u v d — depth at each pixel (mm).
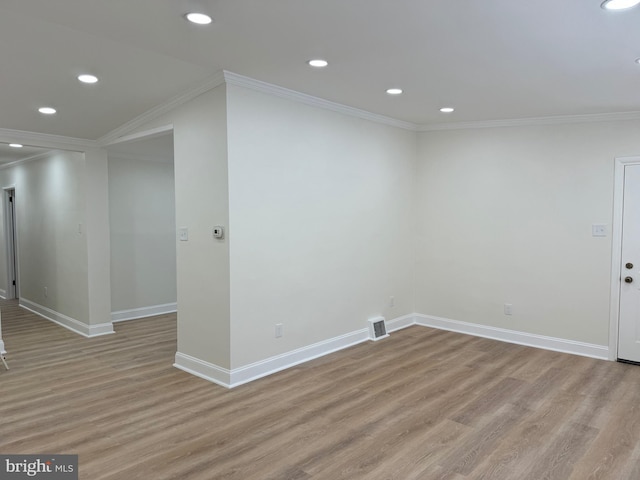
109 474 2436
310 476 2420
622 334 4340
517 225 4898
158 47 2807
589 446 2736
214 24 2471
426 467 2508
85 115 4316
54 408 3281
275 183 3891
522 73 3301
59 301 6055
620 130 4328
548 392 3566
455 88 3727
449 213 5352
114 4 2223
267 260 3863
